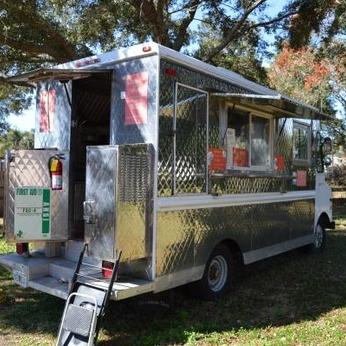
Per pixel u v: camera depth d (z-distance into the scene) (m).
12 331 4.71
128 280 4.63
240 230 6.10
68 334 4.10
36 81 5.75
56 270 5.02
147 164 4.66
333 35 14.52
